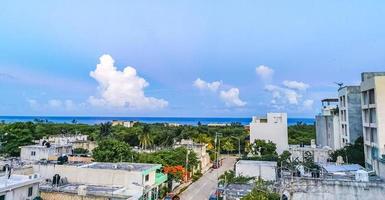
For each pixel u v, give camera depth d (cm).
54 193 3334
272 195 3247
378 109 4484
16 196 3008
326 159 6359
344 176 3634
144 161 5834
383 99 4484
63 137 9306
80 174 4116
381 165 3959
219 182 4950
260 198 3131
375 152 4650
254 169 4988
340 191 3072
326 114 8044
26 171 4106
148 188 4128
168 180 5597
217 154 9275
